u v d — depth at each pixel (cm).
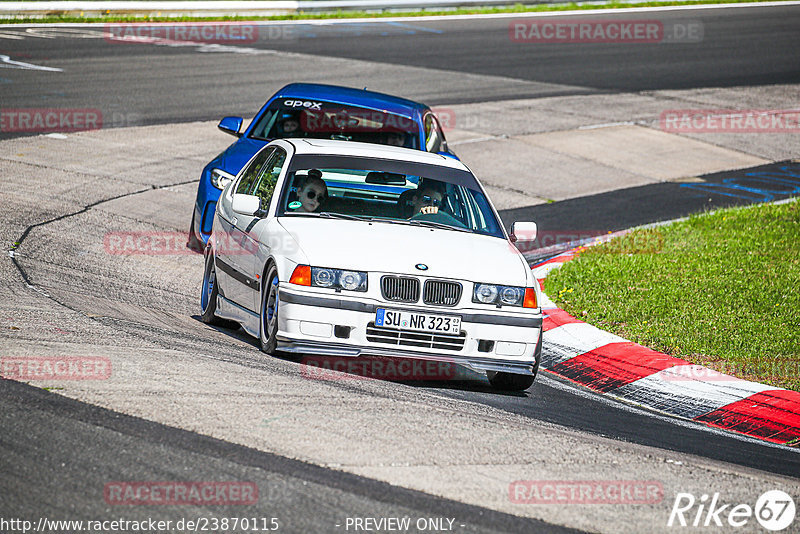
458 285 2680
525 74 9438
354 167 3083
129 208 4728
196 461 1864
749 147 7462
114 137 6050
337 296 2619
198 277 3859
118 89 7381
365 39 10688
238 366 2538
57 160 5409
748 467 2342
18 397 2098
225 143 6188
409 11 12875
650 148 7225
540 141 7112
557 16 13262
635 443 2420
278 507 1705
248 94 7600
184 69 8369
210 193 4075
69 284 3388
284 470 1859
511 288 2727
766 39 12156
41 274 3459
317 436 2050
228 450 1928
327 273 2636
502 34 11644
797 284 4022
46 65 8000
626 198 5947
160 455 1877
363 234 2803
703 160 7031
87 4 10638
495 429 2267
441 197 3066
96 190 4944
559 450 2170
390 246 2748
